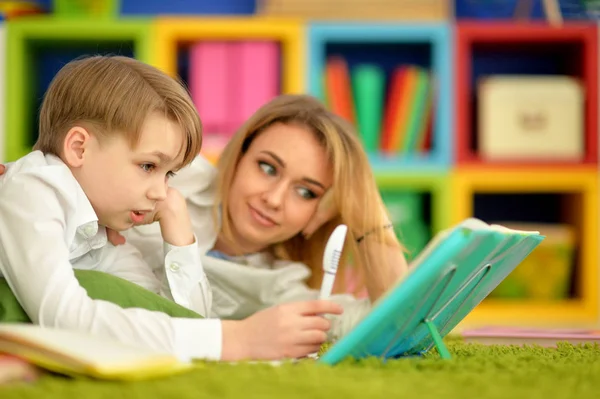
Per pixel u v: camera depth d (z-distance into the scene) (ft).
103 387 2.78
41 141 4.41
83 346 3.05
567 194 12.75
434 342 4.01
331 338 5.67
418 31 11.70
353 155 5.72
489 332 5.83
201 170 5.80
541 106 11.81
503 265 3.96
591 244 11.70
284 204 5.66
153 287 4.97
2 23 11.41
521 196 13.41
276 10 11.85
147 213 4.38
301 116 5.75
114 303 4.11
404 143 11.81
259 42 11.64
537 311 11.56
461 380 3.03
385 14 11.86
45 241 3.83
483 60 13.26
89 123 4.18
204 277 4.94
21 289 3.80
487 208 13.42
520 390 2.84
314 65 11.59
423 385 2.91
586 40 11.83
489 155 11.79
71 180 4.13
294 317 3.91
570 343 4.87
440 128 11.60
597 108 11.76
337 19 11.82
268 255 6.24
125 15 13.35
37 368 3.06
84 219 4.12
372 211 5.73
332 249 4.15
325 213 5.86
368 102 11.75
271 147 5.66
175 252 4.80
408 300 3.33
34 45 12.28
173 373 3.06
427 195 12.79
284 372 3.05
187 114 4.33
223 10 13.41
